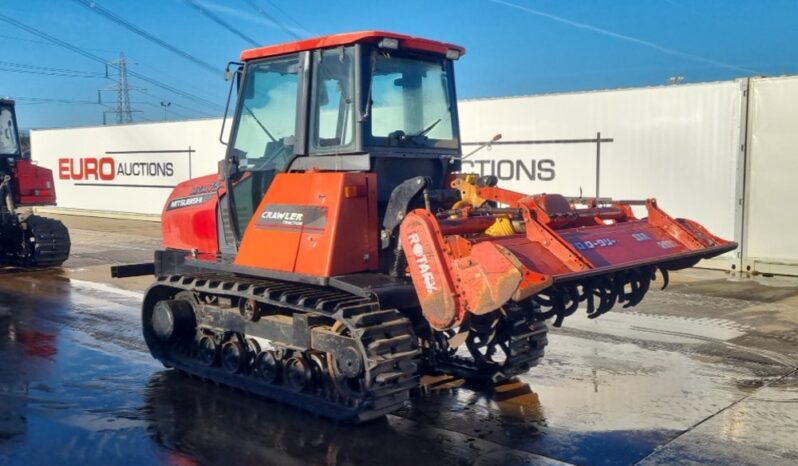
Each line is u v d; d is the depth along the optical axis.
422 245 5.14
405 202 5.54
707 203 13.01
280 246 5.75
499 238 5.36
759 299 10.43
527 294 4.74
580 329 8.67
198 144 21.36
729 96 12.64
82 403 6.06
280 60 6.09
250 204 6.36
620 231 6.04
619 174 13.89
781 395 6.32
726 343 8.04
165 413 5.83
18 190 12.96
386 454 5.07
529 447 5.20
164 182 22.53
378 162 5.79
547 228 5.38
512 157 15.16
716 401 6.17
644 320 9.14
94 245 16.83
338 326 5.52
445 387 6.55
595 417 5.80
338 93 5.74
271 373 6.07
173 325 6.67
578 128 14.28
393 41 5.66
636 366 7.20
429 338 6.54
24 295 10.70
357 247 5.55
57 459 4.95
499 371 6.54
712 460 4.97
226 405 6.03
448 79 6.55
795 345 7.95
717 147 12.83
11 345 7.88
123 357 7.43
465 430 5.52
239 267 6.01
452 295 4.98
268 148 6.23
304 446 5.20
